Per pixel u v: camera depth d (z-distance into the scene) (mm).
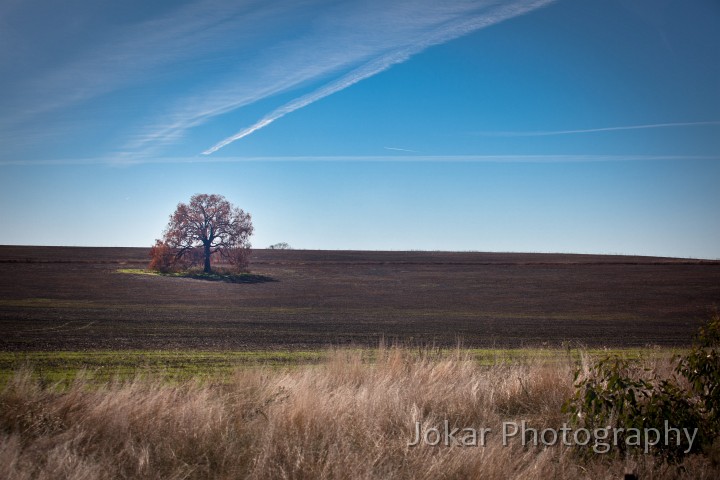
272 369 11477
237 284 54125
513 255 106750
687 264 81938
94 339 18609
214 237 63219
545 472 5773
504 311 37969
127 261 74938
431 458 5930
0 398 6812
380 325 27203
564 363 10438
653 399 6531
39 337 18797
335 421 6777
